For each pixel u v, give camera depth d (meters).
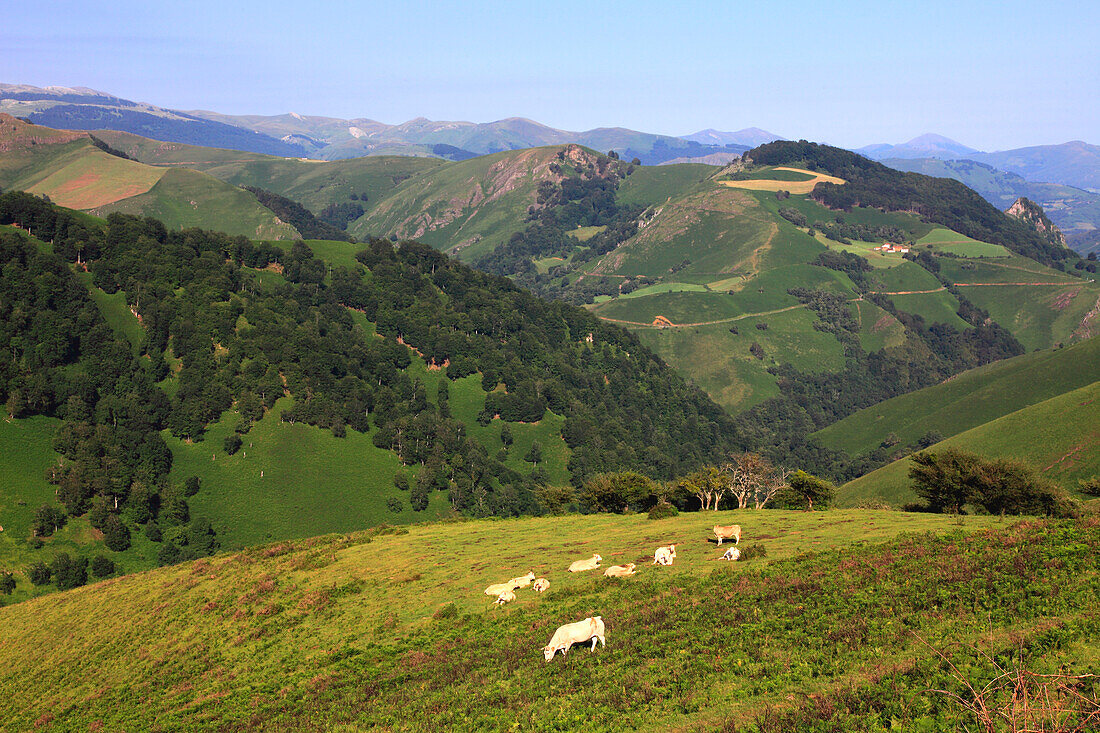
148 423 145.88
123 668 43.16
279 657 38.25
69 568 111.62
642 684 21.95
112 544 121.19
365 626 39.81
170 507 131.12
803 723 16.77
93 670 44.31
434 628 36.19
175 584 59.53
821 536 43.72
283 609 46.41
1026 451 123.94
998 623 20.77
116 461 132.38
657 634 26.66
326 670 33.75
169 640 46.03
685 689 20.92
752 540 45.53
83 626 55.12
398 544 60.75
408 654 32.91
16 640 56.88
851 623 23.45
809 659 21.31
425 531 69.19
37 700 41.62
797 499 72.94
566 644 26.22
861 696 17.39
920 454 66.38
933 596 24.31
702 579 34.22
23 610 66.56
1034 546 27.38
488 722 21.75
